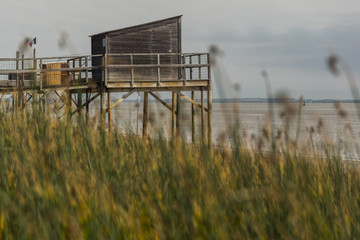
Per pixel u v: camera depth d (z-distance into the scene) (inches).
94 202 307.0
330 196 354.3
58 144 409.7
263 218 292.8
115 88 1535.4
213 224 273.6
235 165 391.2
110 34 1825.8
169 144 444.8
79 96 597.0
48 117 475.2
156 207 312.0
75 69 1412.4
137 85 1558.8
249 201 308.2
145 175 383.2
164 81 1606.8
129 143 493.4
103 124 503.2
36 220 282.0
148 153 449.1
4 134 486.3
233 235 265.1
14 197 327.0
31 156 382.0
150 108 471.2
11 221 294.7
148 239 273.9
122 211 295.7
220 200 309.9
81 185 337.4
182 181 330.3
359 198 369.4
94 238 267.3
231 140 396.5
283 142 405.4
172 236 267.6
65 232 267.0
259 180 375.6
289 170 389.1
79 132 483.8
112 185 341.7
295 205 301.3
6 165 389.1
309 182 382.0
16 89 1005.2
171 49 1920.5
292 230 278.4
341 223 305.6
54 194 311.6
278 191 315.3
